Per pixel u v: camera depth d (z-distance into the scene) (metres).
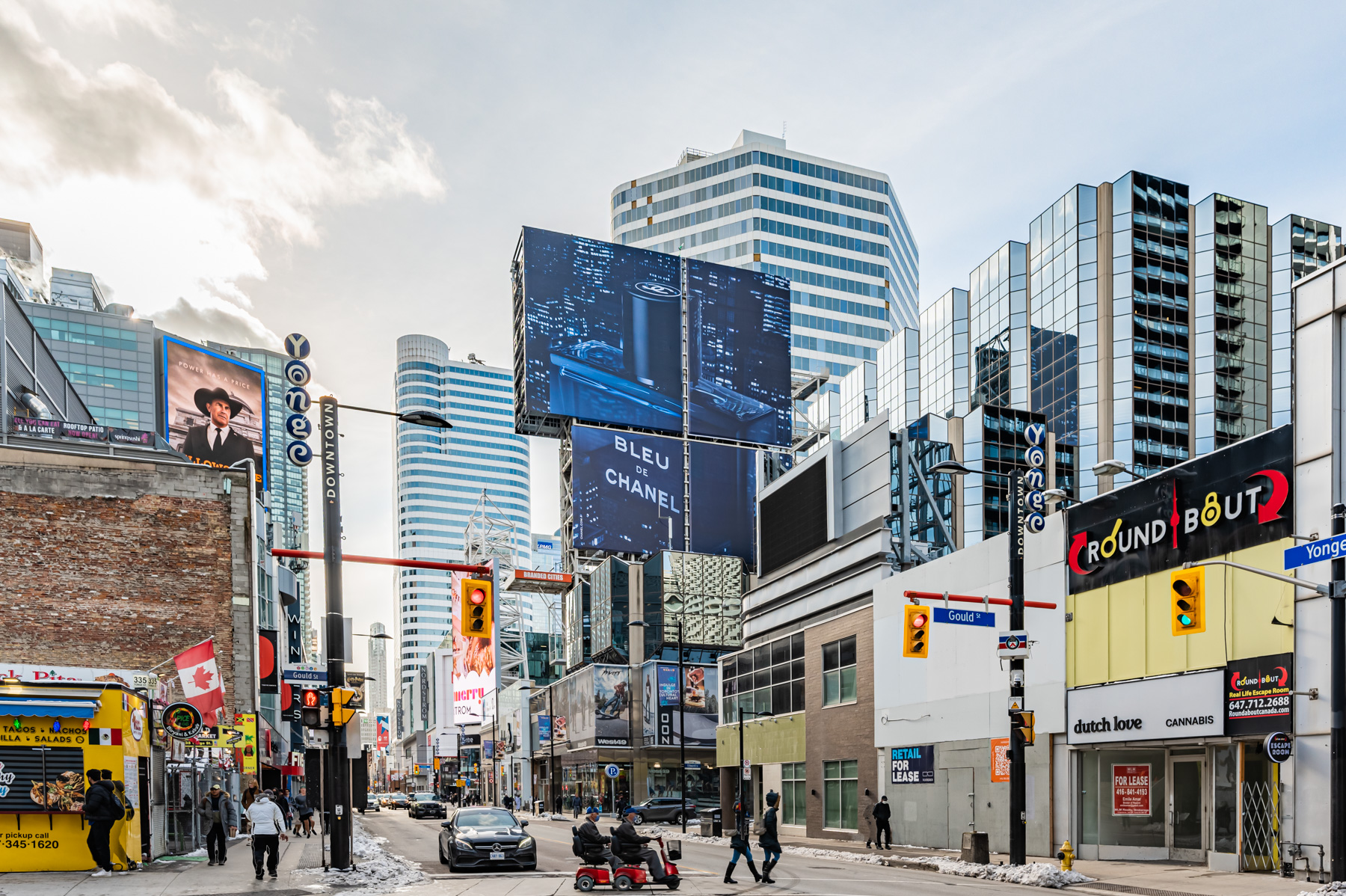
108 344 129.75
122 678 28.30
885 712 36.12
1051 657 28.02
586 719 82.56
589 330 99.94
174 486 38.16
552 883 20.58
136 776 22.62
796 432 118.50
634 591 89.31
